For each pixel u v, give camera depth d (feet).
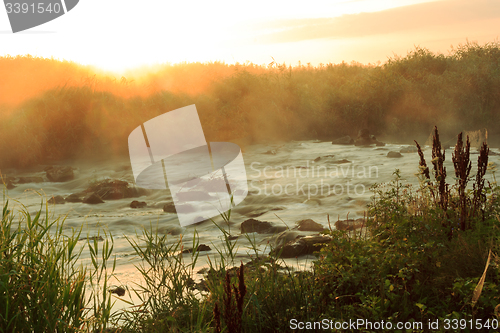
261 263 12.78
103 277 14.39
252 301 10.48
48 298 9.29
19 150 52.54
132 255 17.54
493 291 10.61
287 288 11.34
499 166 33.35
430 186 17.01
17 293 9.46
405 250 12.73
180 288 11.68
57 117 58.03
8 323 8.91
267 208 27.68
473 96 69.46
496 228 14.53
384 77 73.46
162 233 22.54
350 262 12.45
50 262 10.15
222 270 12.72
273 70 84.94
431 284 11.78
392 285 10.73
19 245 9.98
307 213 25.94
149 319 10.68
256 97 70.38
